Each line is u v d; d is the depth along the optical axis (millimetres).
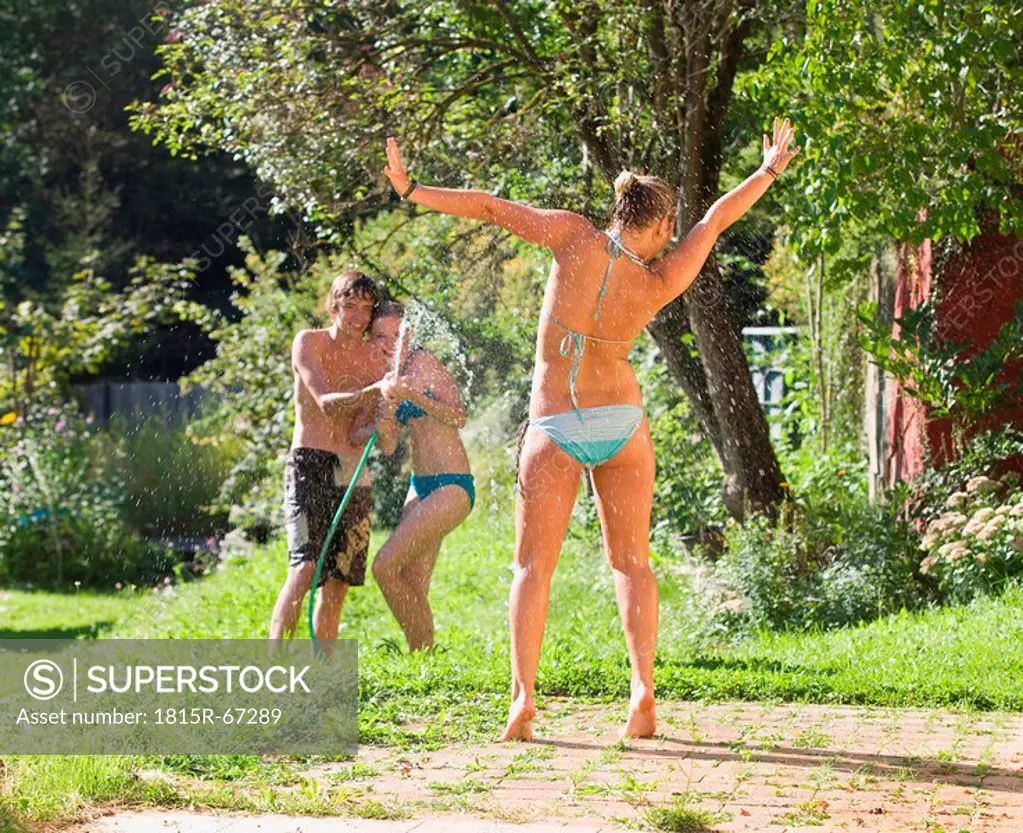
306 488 15570
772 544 20797
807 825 8680
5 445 36219
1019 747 11234
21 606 28828
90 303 46156
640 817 8711
